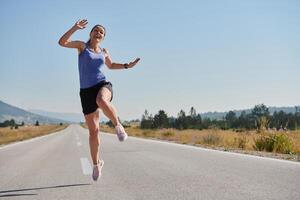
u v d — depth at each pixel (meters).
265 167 7.45
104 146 16.20
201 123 69.00
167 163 8.81
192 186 5.61
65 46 5.26
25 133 51.00
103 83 5.31
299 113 55.56
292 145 13.48
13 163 10.25
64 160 10.77
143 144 17.27
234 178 6.19
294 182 5.64
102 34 5.48
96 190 5.67
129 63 5.91
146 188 5.62
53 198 5.19
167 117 59.59
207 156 10.16
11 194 5.59
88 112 5.40
